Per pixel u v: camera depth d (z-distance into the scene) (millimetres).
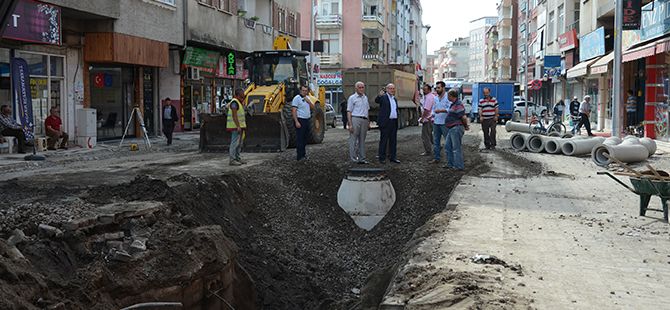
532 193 8719
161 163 12352
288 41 18953
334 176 11102
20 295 3824
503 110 35625
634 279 4449
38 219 5086
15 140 15148
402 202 9656
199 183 7941
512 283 4312
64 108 17891
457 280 4309
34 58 16578
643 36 19828
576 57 32969
